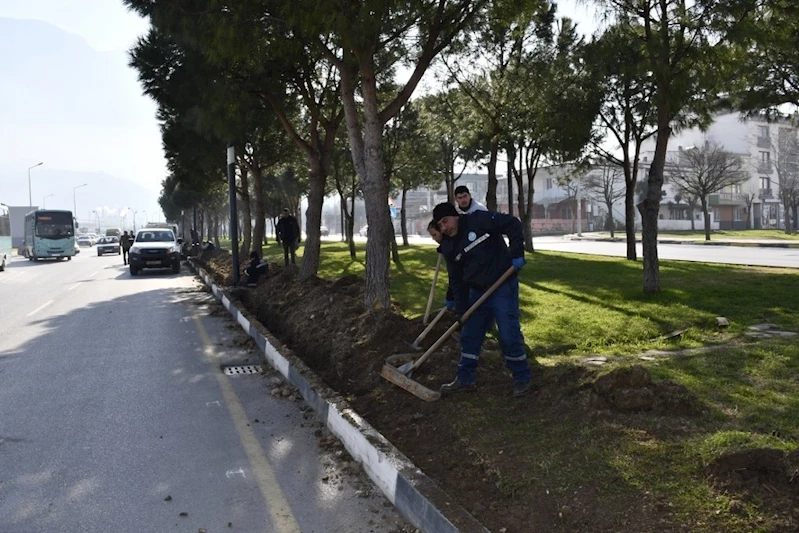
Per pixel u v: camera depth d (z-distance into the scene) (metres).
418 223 82.75
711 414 4.42
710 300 10.41
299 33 9.45
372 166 8.64
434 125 19.00
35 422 5.83
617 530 3.08
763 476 3.29
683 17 9.85
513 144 23.62
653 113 16.77
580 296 11.45
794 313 9.10
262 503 4.08
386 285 8.52
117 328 11.09
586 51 11.49
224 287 15.37
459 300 5.50
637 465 3.63
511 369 5.05
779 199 59.53
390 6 8.36
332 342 7.51
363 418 5.17
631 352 7.11
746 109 14.27
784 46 11.53
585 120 16.36
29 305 14.63
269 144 20.70
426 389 5.27
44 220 35.91
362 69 8.55
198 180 24.81
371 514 3.87
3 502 4.17
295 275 13.80
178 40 11.54
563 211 70.19
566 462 3.78
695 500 3.21
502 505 3.53
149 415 6.01
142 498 4.20
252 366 8.01
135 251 23.44
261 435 5.38
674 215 60.28
